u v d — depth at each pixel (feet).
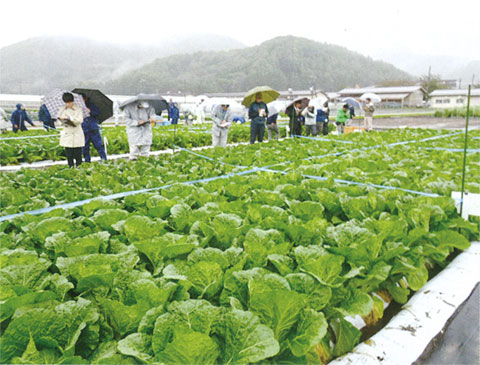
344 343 8.67
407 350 8.80
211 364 6.10
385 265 10.09
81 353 7.02
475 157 28.71
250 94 47.19
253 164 27.61
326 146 36.52
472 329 9.93
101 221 12.59
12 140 47.60
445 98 265.34
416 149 33.83
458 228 14.90
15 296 7.80
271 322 7.18
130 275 8.60
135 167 24.62
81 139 33.12
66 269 9.05
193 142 59.00
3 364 6.44
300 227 11.16
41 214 14.19
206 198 15.44
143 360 6.31
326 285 8.50
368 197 14.82
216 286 8.35
